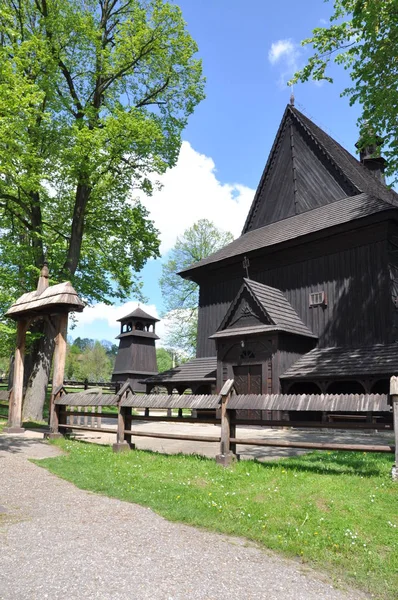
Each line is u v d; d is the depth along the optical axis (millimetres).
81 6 22094
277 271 22641
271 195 26359
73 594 3932
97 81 22047
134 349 44812
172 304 45250
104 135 19250
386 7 13594
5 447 11711
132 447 11078
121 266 24297
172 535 5531
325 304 20406
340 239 20172
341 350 19141
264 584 4352
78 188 22266
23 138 17344
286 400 8383
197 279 26984
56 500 6953
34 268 19938
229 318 21016
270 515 6105
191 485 7555
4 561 4574
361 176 25391
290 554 5148
